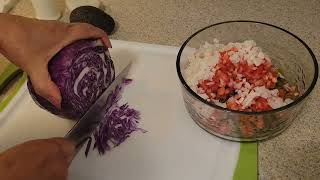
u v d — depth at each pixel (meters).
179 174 0.52
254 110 0.51
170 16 0.77
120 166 0.54
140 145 0.56
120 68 0.66
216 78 0.55
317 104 0.58
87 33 0.56
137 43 0.69
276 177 0.51
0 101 0.66
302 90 0.55
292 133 0.55
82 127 0.55
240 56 0.56
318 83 0.60
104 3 0.82
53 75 0.53
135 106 0.61
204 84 0.55
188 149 0.54
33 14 0.82
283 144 0.54
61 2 0.84
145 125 0.58
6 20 0.51
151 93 0.62
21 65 0.52
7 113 0.61
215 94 0.54
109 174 0.53
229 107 0.52
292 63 0.59
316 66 0.52
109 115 0.59
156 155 0.54
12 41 0.50
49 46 0.52
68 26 0.55
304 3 0.76
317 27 0.70
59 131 0.59
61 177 0.37
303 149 0.53
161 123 0.58
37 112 0.62
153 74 0.65
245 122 0.50
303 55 0.55
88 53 0.56
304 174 0.51
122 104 0.61
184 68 0.59
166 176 0.52
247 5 0.77
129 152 0.55
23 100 0.63
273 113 0.48
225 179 0.51
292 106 0.49
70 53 0.54
